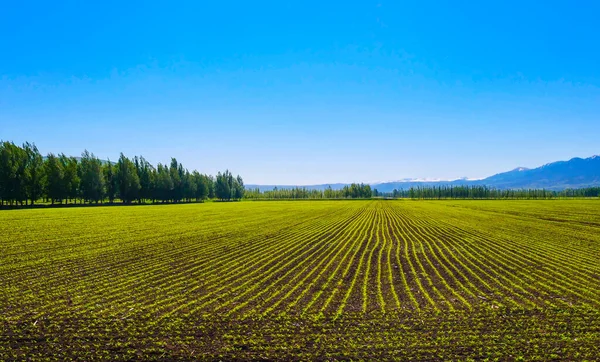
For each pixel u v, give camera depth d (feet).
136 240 111.96
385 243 109.70
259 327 43.62
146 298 54.65
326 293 57.47
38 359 35.60
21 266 75.51
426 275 69.31
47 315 47.44
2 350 37.50
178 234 127.03
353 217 211.82
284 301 53.36
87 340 39.93
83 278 66.39
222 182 563.48
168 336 41.04
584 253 91.86
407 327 43.29
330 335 41.27
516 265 77.87
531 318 46.06
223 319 46.09
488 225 161.58
